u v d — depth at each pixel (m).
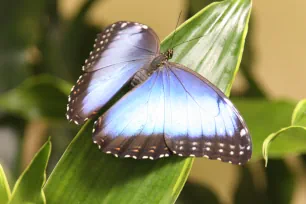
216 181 1.22
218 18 0.67
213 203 0.89
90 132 0.67
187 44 0.67
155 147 0.65
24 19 0.81
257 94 0.84
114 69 0.68
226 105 0.65
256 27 1.06
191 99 0.66
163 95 0.66
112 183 0.66
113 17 1.20
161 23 1.18
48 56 0.87
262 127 0.73
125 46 0.69
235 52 0.67
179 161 0.66
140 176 0.66
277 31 1.13
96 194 0.66
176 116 0.65
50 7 0.87
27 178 0.64
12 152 0.84
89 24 0.91
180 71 0.67
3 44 0.82
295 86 1.17
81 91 0.67
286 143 0.69
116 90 0.68
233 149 0.64
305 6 1.10
